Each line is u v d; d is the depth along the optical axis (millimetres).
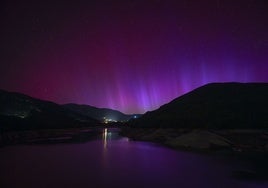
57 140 81812
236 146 48625
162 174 29266
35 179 27203
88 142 73188
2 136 86875
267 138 51844
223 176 27781
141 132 91812
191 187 23703
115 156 43969
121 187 23969
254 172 29594
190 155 42844
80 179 27078
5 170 32344
